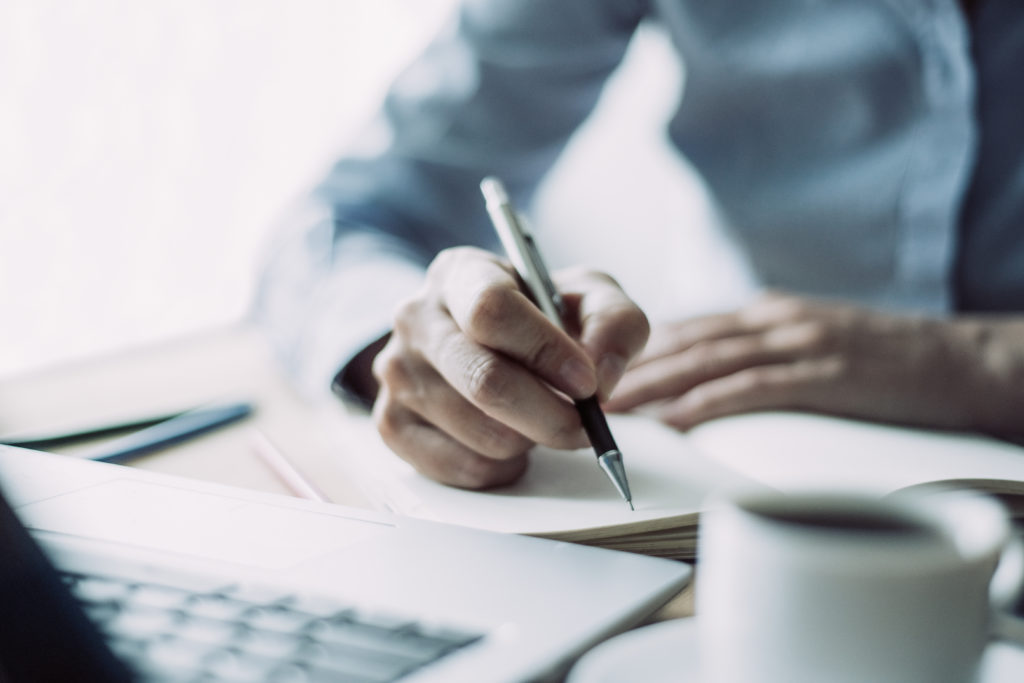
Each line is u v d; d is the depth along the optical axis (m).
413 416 0.49
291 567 0.34
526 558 0.35
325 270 0.76
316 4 1.25
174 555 0.35
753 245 0.96
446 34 0.96
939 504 0.23
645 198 1.47
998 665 0.25
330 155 1.27
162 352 0.87
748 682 0.22
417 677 0.26
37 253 1.12
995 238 0.84
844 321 0.65
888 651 0.21
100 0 1.11
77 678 0.26
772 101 0.92
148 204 1.18
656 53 1.42
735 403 0.59
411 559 0.35
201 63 1.19
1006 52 0.82
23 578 0.32
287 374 0.77
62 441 0.60
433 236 0.91
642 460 0.49
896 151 0.87
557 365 0.44
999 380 0.60
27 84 1.08
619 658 0.25
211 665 0.27
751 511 0.23
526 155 0.99
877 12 0.86
